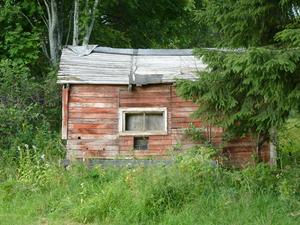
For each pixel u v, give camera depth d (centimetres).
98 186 831
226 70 694
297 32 636
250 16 751
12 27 1377
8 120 1086
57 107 1223
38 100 1209
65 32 1527
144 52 1181
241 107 761
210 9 779
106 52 1173
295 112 716
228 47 803
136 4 1570
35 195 839
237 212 705
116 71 1098
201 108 793
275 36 688
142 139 1081
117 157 1036
